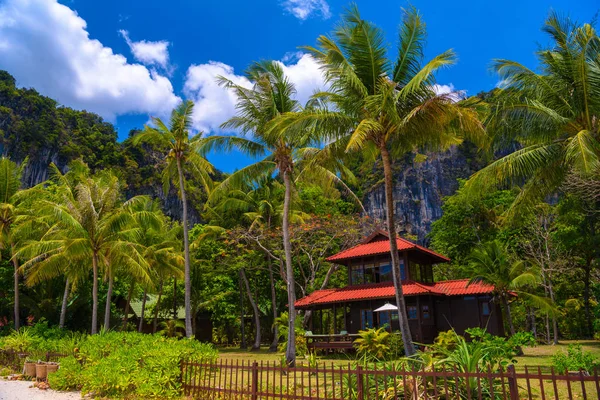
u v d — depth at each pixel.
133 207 31.02
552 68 17.48
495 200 42.75
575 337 37.94
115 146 117.62
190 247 39.38
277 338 37.44
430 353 9.23
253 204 38.62
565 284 39.38
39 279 27.42
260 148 21.27
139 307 49.81
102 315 38.59
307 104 18.30
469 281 25.53
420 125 15.26
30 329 27.47
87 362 13.59
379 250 27.69
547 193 19.12
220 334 52.00
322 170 21.47
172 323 42.81
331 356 24.97
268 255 37.88
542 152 16.78
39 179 97.50
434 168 102.69
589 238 30.56
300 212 37.22
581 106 16.55
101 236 25.22
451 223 43.91
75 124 117.88
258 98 19.86
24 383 14.89
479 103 15.48
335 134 16.41
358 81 15.34
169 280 46.44
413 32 15.96
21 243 29.27
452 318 26.53
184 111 27.38
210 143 21.55
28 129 98.88
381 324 26.70
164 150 29.83
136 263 25.78
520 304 36.34
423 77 14.07
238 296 45.31
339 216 37.38
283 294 45.16
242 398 9.17
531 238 36.28
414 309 26.23
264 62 20.39
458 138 17.11
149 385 10.43
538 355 21.17
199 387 10.34
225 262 39.00
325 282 35.44
